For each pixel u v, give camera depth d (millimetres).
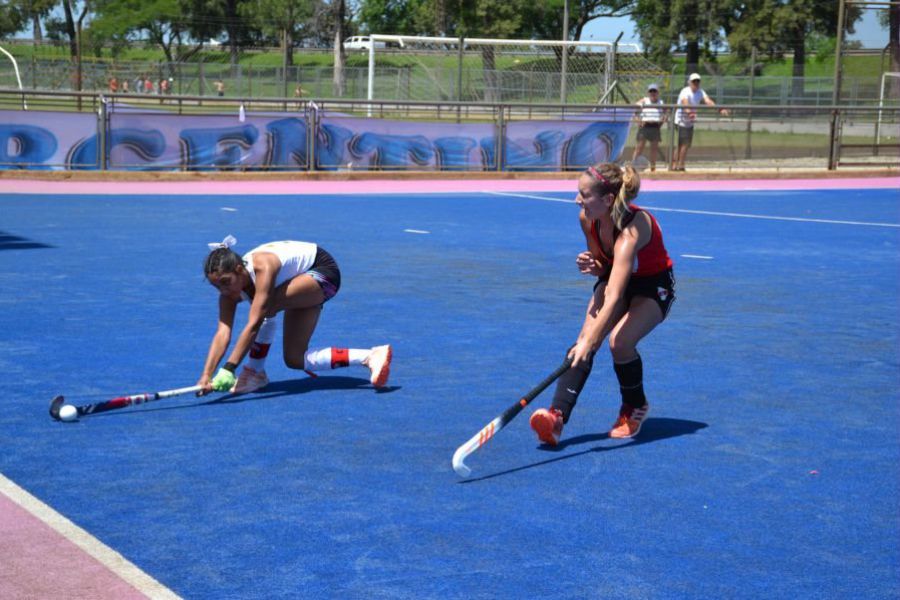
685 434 5500
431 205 17469
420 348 7406
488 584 3625
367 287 9836
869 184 23906
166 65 42219
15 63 44656
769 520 4289
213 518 4180
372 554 3859
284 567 3727
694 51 73812
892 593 3623
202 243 12422
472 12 74938
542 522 4215
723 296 9844
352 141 21281
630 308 5262
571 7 77312
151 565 3723
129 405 5582
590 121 22906
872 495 4609
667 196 20328
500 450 5164
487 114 26188
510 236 13844
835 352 7543
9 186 18328
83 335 7535
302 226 14312
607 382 6602
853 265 12000
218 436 5273
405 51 40531
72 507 4262
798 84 37906
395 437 5324
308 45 82000
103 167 19734
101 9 73688
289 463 4879
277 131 20734
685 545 4008
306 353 6234
